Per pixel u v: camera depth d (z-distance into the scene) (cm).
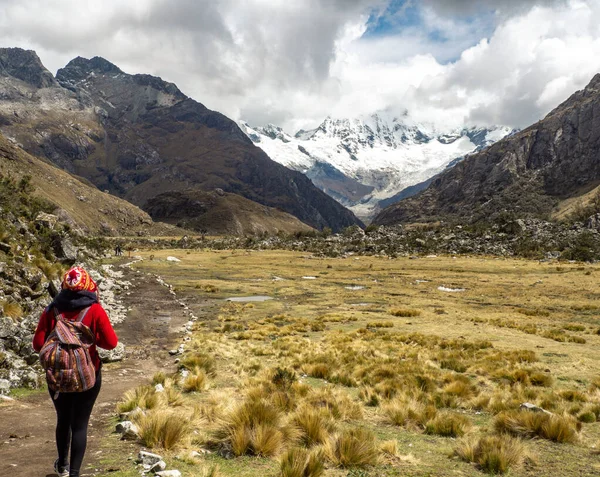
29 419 879
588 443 888
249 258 11194
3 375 1173
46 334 487
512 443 763
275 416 806
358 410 1041
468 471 679
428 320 3312
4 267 1881
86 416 488
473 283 6438
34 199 4194
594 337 2719
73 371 461
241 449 681
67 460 511
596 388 1430
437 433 931
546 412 1026
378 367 1645
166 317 3142
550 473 691
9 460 623
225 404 987
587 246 12581
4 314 1532
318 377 1584
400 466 682
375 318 3384
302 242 18662
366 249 14662
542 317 3703
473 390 1364
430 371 1634
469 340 2445
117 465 598
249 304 4056
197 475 568
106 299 3362
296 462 596
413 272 8156
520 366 1777
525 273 8019
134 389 1138
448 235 17625
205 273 7194
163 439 696
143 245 18938
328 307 4053
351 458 666
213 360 1669
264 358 1897
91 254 5738
